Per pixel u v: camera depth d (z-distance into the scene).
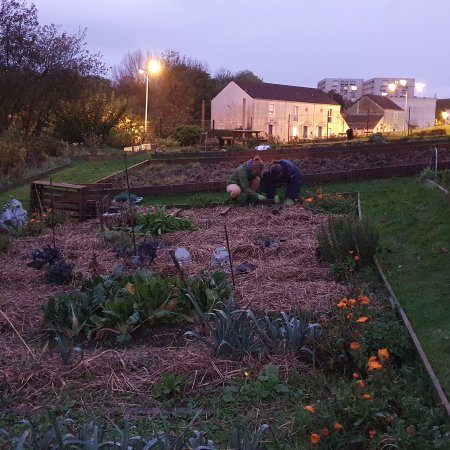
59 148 23.19
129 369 4.79
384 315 5.46
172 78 56.22
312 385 4.43
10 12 24.03
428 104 84.81
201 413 4.14
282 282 6.64
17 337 5.53
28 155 19.47
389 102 78.44
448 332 5.09
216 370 4.66
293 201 11.03
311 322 5.45
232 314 5.12
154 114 49.91
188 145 31.62
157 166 17.75
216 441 3.74
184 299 5.76
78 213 10.70
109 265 7.45
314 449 3.60
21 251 8.48
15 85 23.78
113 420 4.07
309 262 7.40
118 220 9.64
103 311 5.49
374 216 9.77
